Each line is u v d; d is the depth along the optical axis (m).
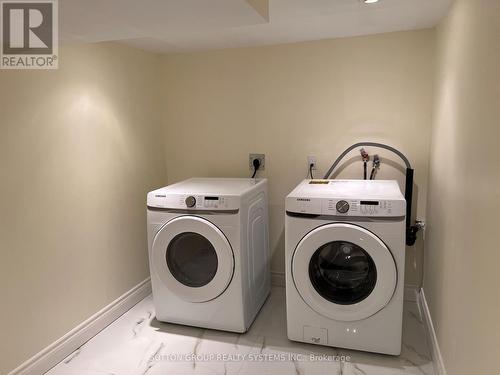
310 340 2.20
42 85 1.98
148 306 2.76
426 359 2.09
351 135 2.70
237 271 2.25
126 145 2.67
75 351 2.22
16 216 1.85
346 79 2.65
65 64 2.12
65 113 2.13
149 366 2.08
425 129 2.54
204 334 2.38
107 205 2.48
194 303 2.37
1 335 1.80
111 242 2.53
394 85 2.56
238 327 2.33
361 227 1.96
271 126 2.88
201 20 1.54
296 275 2.10
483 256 1.19
